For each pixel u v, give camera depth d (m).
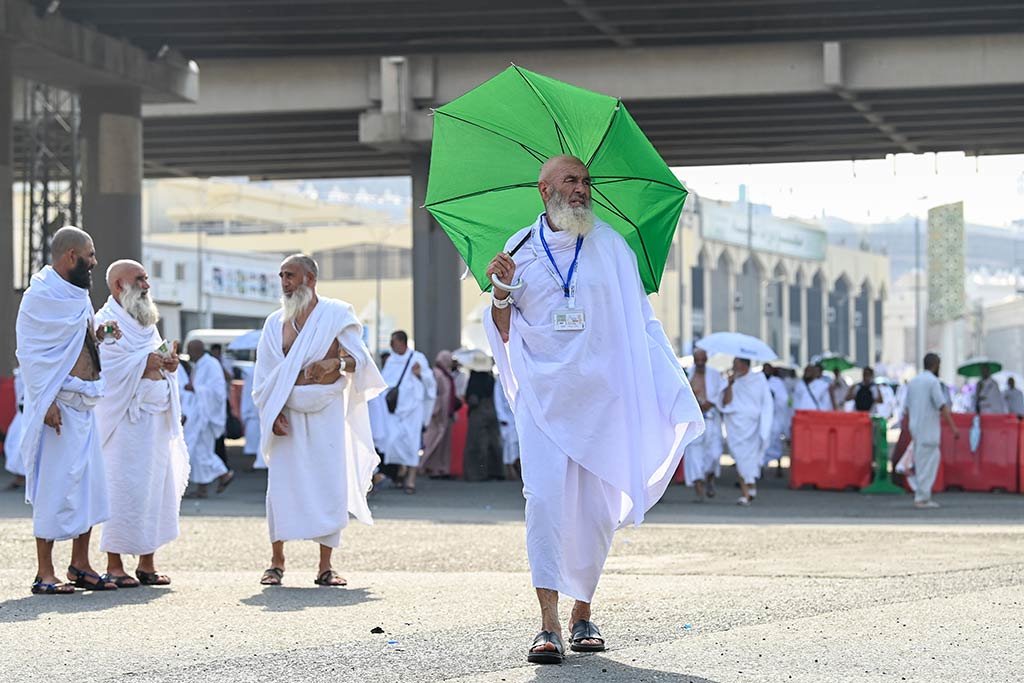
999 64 51.81
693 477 34.81
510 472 43.03
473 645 11.75
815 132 63.44
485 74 57.25
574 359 11.31
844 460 38.97
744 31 50.16
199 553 20.78
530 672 10.52
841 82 52.75
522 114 11.77
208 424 33.88
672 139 65.25
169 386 16.91
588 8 46.34
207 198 188.38
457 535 23.94
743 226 162.62
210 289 149.12
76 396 15.94
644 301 11.90
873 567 18.17
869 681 10.12
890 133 63.44
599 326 11.41
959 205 101.44
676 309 149.00
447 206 12.26
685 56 54.41
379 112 58.22
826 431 39.25
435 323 66.06
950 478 40.00
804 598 14.69
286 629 12.74
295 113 59.31
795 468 39.84
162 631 12.67
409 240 169.88
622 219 12.03
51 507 15.75
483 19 48.69
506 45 53.34
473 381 41.38
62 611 14.13
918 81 52.56
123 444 16.56
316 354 16.97
